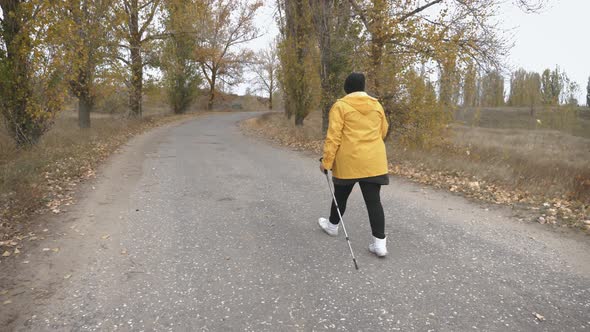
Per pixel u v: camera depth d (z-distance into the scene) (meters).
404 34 10.94
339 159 3.51
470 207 5.39
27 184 6.02
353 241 4.02
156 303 2.82
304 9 16.23
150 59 21.98
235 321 2.59
